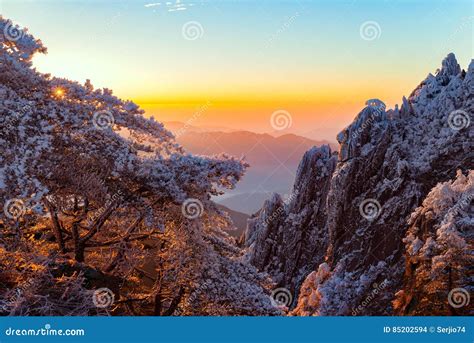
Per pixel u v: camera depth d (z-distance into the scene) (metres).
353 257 68.69
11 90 18.36
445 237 22.14
